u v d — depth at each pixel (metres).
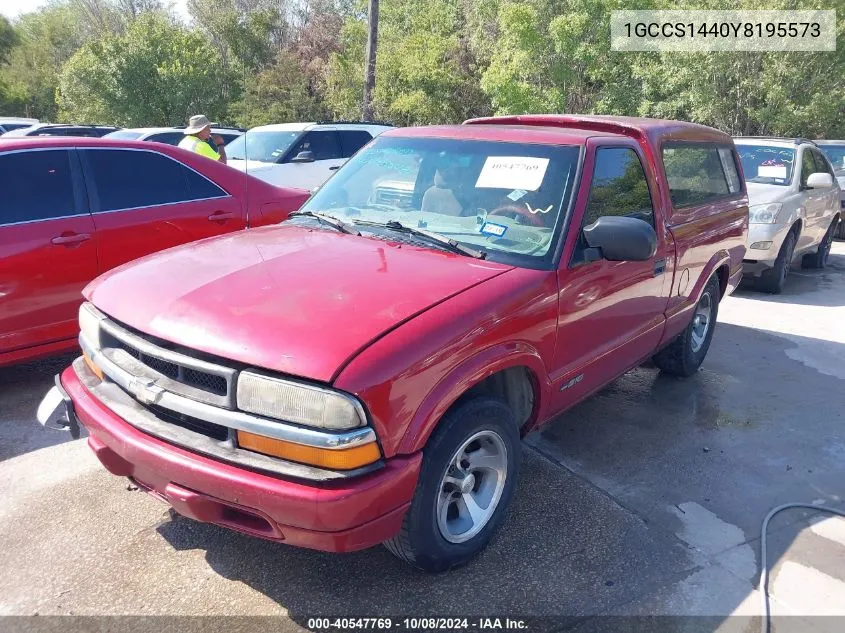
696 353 5.46
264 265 3.05
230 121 31.08
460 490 2.90
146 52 28.27
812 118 18.95
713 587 3.00
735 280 5.80
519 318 2.98
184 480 2.51
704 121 20.34
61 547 3.14
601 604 2.87
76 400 2.96
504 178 3.60
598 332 3.70
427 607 2.82
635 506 3.63
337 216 3.80
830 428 4.66
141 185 5.30
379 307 2.67
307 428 2.36
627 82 21.69
